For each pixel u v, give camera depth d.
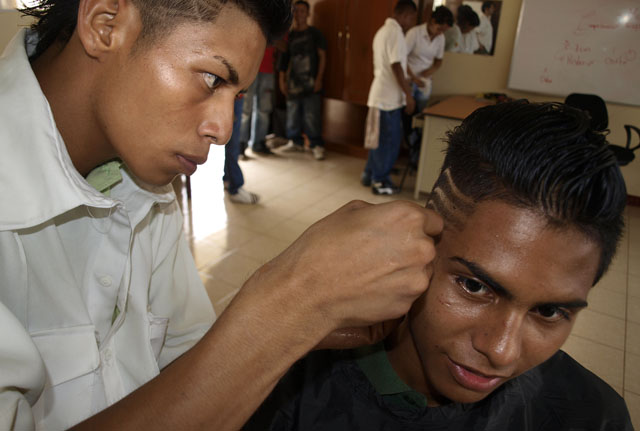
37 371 0.60
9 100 0.63
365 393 0.70
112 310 0.86
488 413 0.68
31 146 0.63
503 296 0.50
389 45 3.53
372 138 3.83
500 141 0.49
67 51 0.65
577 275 0.49
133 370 0.88
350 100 4.91
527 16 4.34
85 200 0.67
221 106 0.62
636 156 4.14
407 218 0.43
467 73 4.81
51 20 0.67
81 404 0.79
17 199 0.64
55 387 0.75
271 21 0.60
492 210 0.49
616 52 4.11
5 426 0.53
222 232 3.19
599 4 4.05
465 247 0.50
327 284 0.42
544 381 0.76
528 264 0.48
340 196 3.96
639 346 2.33
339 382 0.71
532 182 0.46
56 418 0.77
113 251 0.81
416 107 4.43
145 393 0.46
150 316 0.89
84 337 0.76
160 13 0.56
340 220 0.45
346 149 5.11
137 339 0.87
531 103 0.53
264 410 0.74
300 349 0.45
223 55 0.57
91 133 0.69
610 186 0.46
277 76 5.30
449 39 4.77
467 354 0.54
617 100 4.21
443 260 0.53
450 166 0.55
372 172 4.08
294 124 5.05
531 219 0.47
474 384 0.55
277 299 0.43
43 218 0.65
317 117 4.90
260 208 3.62
